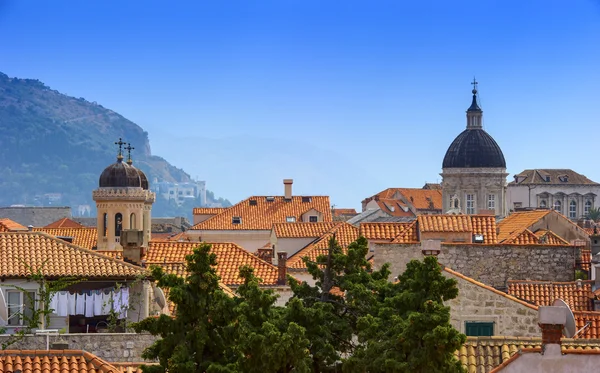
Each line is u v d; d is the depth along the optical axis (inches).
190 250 3725.4
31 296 2751.0
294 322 2047.2
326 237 5088.6
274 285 3597.4
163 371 2097.7
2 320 2605.8
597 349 1951.3
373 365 2014.0
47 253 2839.6
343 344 2186.3
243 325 2030.0
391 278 3440.0
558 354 1828.2
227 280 3651.6
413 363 1963.6
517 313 2719.0
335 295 2257.6
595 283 3316.9
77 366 2097.7
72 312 2768.2
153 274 2119.8
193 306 2096.5
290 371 2032.5
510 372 1841.8
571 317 2041.1
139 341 2527.1
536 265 3432.6
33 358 2107.5
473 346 2230.6
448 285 2102.6
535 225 5472.4
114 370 2106.3
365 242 2285.9
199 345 2075.5
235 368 2041.1
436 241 2915.8
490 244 3437.5
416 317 1969.7
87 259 2834.6
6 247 2839.6
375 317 2106.3
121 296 2797.7
